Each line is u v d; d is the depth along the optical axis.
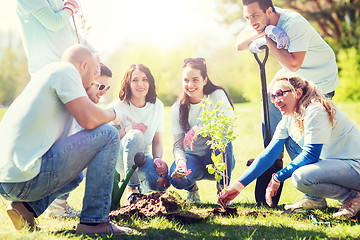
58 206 3.19
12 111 2.51
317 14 19.84
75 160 2.50
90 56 2.71
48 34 3.72
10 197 2.52
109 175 2.58
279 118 3.68
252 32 3.82
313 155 2.95
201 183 4.83
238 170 5.30
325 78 3.67
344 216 3.02
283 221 2.93
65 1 3.95
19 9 3.68
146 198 3.29
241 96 26.59
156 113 3.87
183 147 3.77
